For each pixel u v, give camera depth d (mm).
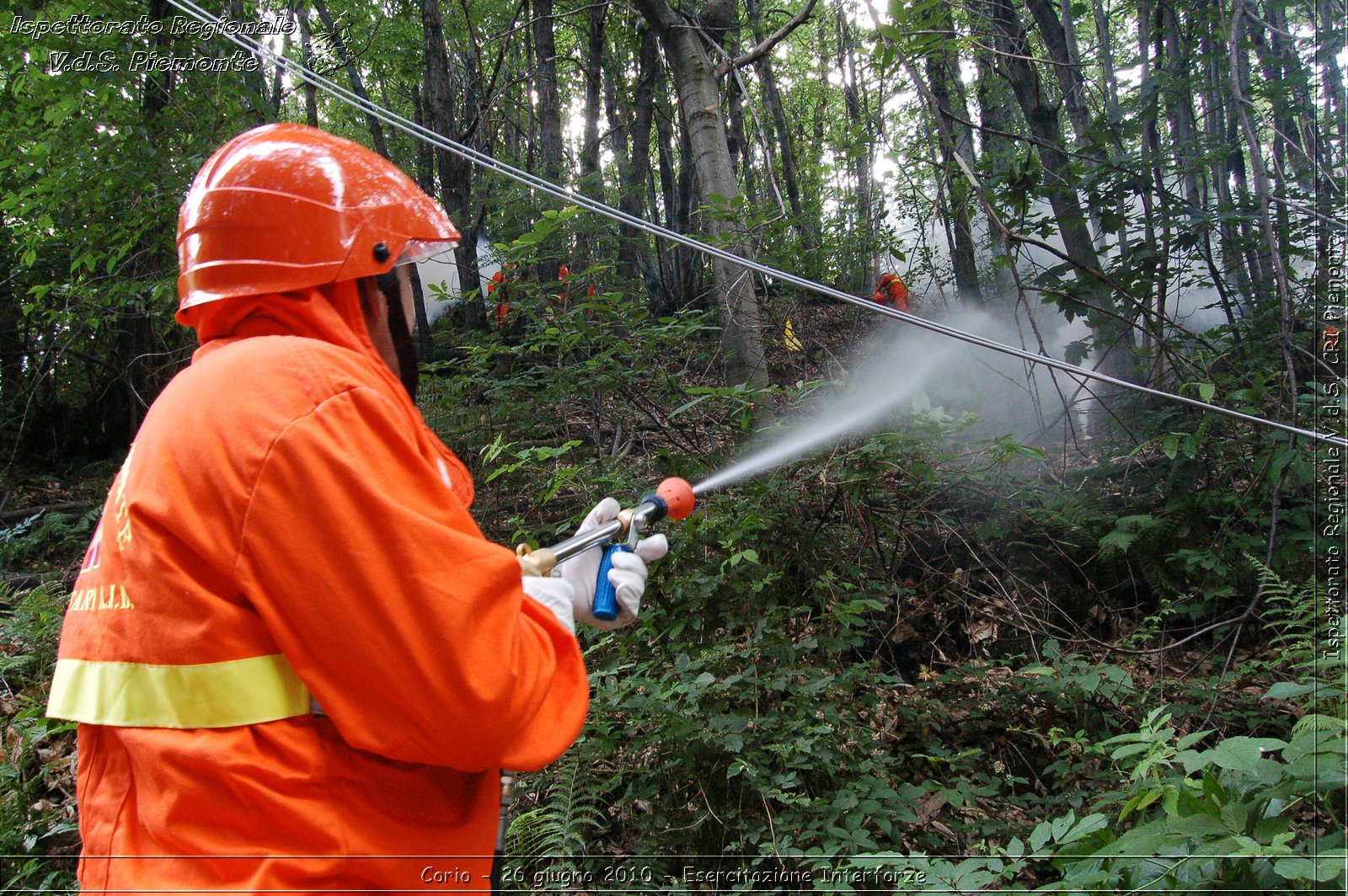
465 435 5359
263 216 1246
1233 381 4543
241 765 1082
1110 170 5207
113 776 1184
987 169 6574
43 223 6367
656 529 3738
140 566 1129
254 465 1091
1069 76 6988
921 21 3961
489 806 1299
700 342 6223
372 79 15133
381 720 1105
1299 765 1796
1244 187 7168
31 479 8320
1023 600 4359
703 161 5281
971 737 3543
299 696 1137
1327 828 2012
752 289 4914
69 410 9148
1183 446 4109
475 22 14266
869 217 6832
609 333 4734
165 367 8062
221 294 1254
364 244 1286
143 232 5945
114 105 6105
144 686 1120
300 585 1077
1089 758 3170
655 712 2893
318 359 1165
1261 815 1868
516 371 5809
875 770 3008
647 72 11688
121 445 9078
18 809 2799
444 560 1111
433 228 1381
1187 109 6570
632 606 1630
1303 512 3979
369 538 1087
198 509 1110
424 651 1082
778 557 3947
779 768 2879
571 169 12469
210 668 1104
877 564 4332
